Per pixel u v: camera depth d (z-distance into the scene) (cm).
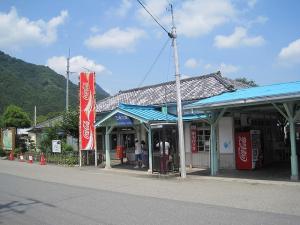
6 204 1068
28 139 3547
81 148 2312
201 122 2048
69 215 900
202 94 2078
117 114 2038
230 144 1908
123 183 1493
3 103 6256
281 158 2305
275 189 1241
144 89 2864
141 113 1925
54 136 2917
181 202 1040
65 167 2328
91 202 1066
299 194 1131
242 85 2398
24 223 833
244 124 1988
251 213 875
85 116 2308
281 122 2408
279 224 766
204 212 896
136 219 838
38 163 2708
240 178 1545
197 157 2055
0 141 3691
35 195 1214
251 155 1819
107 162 2162
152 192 1241
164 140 1736
